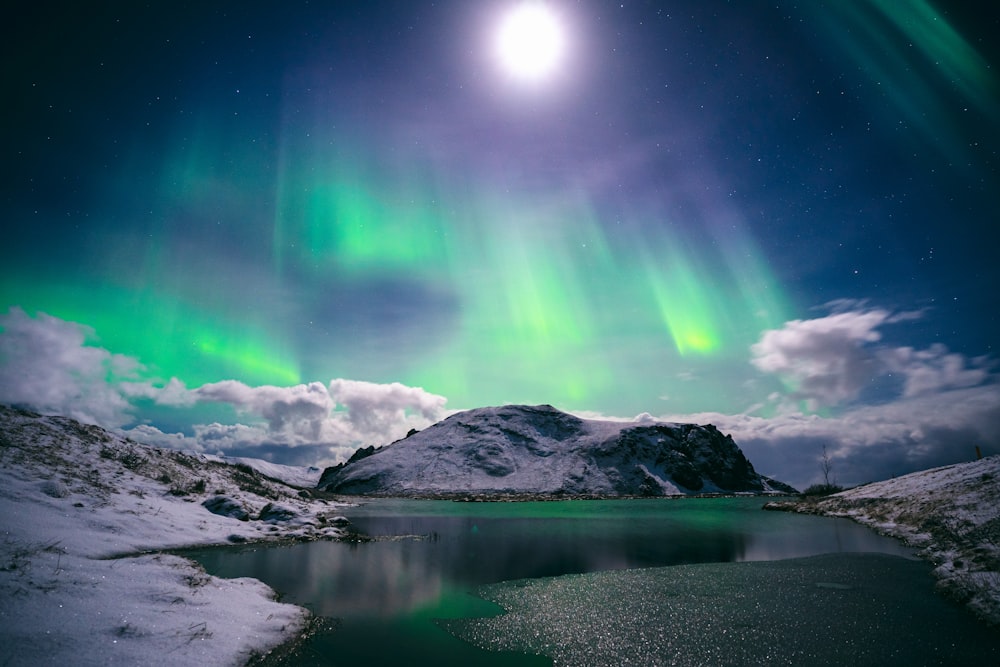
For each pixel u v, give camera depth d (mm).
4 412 23188
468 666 8523
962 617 11383
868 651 9242
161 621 8422
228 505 23828
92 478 19719
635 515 49094
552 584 15125
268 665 8164
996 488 23391
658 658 8977
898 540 24281
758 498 111312
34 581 8547
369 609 11945
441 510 58562
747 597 13375
